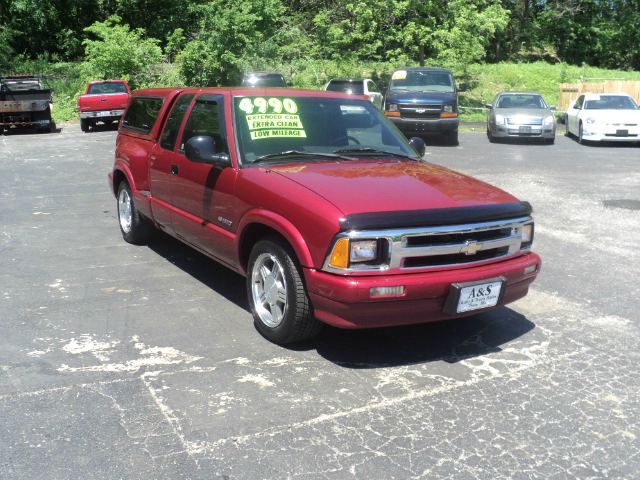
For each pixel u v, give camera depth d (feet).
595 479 10.03
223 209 16.51
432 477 9.97
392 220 13.08
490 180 39.75
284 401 12.32
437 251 13.41
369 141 18.25
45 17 128.47
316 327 14.49
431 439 11.05
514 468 10.26
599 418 11.89
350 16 105.09
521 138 66.18
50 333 15.52
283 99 17.89
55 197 33.47
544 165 46.78
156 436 11.01
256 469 10.10
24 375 13.26
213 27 98.48
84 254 22.61
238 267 16.35
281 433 11.16
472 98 102.73
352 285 12.83
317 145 17.31
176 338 15.33
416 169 16.43
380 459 10.43
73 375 13.30
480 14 96.22
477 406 12.25
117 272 20.53
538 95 66.80
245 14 97.66
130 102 24.64
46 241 24.35
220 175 16.56
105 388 12.75
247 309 17.39
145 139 21.99
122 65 98.68
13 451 10.49
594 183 39.06
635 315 17.40
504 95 67.21
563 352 14.92
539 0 164.04
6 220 27.94
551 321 16.93
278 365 13.96
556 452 10.74
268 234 15.29
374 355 14.61
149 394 12.53
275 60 103.24
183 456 10.43
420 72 63.87
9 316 16.58
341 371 13.73
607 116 60.03
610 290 19.48
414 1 92.53
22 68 110.32
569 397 12.68
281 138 17.07
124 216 24.35
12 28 124.98
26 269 20.72
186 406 12.07
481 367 14.05
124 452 10.52
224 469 10.09
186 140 18.93
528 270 14.75
